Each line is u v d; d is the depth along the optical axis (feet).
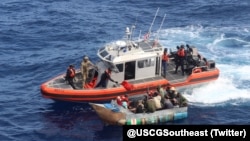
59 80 206.80
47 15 280.10
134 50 206.18
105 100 202.59
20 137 186.29
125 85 203.41
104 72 201.98
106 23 272.31
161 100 195.31
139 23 272.31
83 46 250.37
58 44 252.21
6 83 219.00
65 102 204.64
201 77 212.84
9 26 267.18
